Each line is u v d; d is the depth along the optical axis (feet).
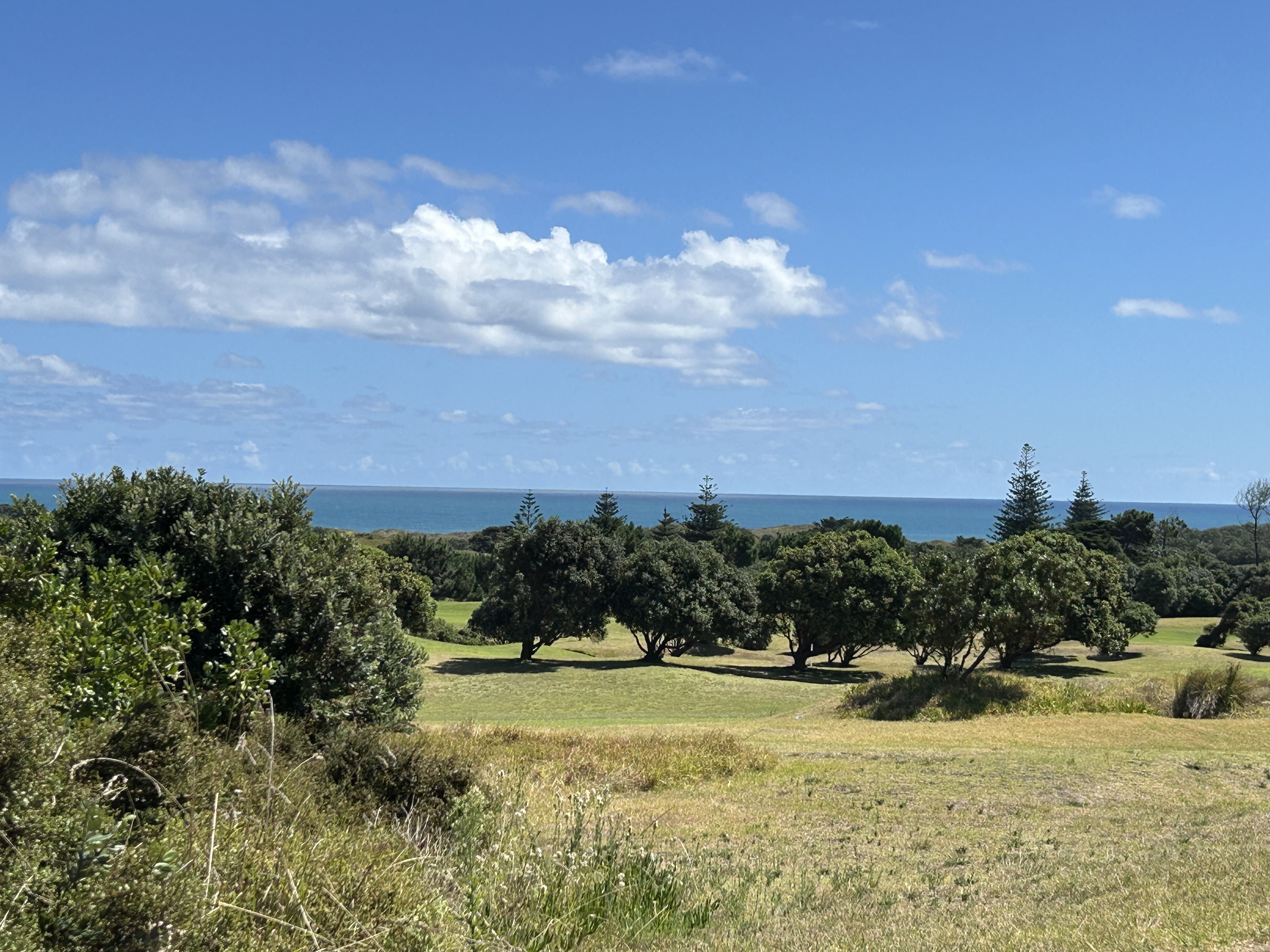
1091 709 103.24
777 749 77.51
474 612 215.92
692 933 24.84
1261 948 18.75
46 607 31.27
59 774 15.26
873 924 25.73
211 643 56.44
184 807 18.85
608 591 209.15
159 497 60.34
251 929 15.06
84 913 12.85
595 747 71.82
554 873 25.67
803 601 203.51
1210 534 481.05
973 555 135.64
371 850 21.13
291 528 67.15
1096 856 37.93
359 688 60.90
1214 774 63.62
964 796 57.36
